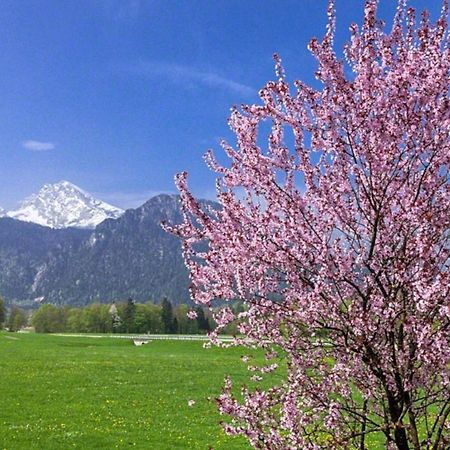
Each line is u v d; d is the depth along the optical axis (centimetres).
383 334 623
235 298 670
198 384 3006
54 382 2939
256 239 644
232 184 699
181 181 683
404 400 622
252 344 681
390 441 659
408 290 619
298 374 660
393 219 626
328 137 650
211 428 2070
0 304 13988
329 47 635
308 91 673
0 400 2423
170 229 696
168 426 2088
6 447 1725
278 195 676
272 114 680
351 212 666
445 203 650
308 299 625
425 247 588
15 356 4284
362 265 636
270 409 669
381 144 630
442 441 623
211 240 680
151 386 2927
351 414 666
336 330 630
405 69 619
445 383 599
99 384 2942
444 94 623
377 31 662
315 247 638
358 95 638
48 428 1980
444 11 646
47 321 15475
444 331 582
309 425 677
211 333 693
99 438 1886
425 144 634
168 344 6112
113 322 13912
